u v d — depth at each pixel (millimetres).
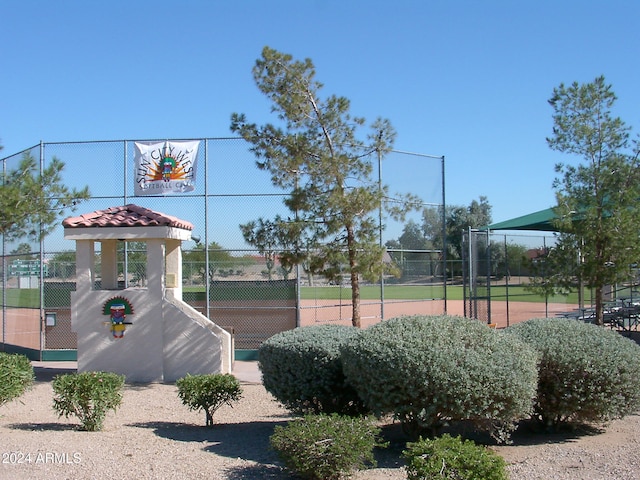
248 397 11602
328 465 6230
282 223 13750
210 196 16141
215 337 13430
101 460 6980
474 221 50656
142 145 16266
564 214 15227
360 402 8445
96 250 17359
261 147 13961
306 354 8328
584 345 8055
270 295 16391
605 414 7984
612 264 15062
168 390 12477
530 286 15977
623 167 14836
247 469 6805
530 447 7781
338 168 13672
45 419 9539
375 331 7539
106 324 13594
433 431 7336
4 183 13555
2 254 18562
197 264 16359
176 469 6758
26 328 17625
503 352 7145
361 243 13797
